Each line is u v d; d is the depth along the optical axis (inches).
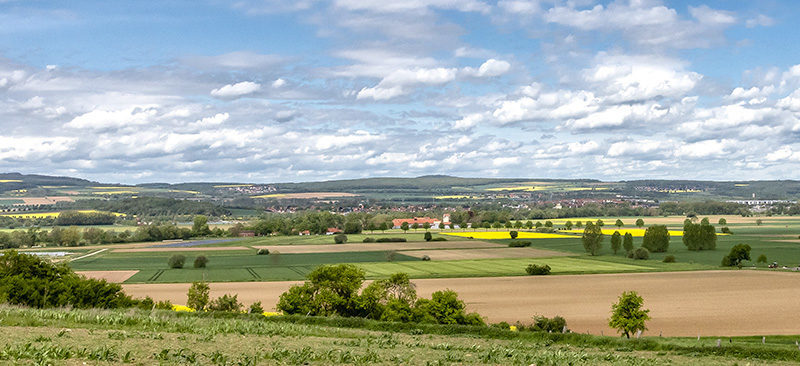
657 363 1358.3
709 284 3929.6
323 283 2516.0
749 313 2883.9
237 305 2918.3
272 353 1033.5
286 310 2532.0
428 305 2452.0
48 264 2428.6
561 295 3538.4
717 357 1544.0
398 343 1418.6
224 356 982.4
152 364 896.9
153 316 1552.7
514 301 3329.2
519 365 1123.9
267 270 5152.6
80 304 2223.2
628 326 2335.1
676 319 2751.0
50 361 831.7
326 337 1472.7
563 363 1188.5
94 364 868.0
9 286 2155.5
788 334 2377.0
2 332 1069.1
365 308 2534.5
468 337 1791.3
